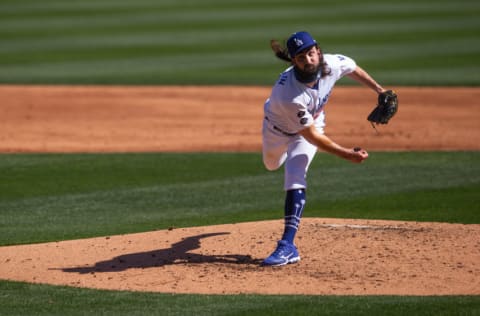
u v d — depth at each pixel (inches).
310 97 882.8
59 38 3528.5
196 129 2004.2
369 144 1819.6
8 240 1106.1
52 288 870.4
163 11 4379.9
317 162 1614.2
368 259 945.5
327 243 1014.4
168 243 1046.4
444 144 1807.3
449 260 936.3
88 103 2316.7
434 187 1401.3
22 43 3398.1
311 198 1336.1
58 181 1473.9
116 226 1175.6
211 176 1510.8
